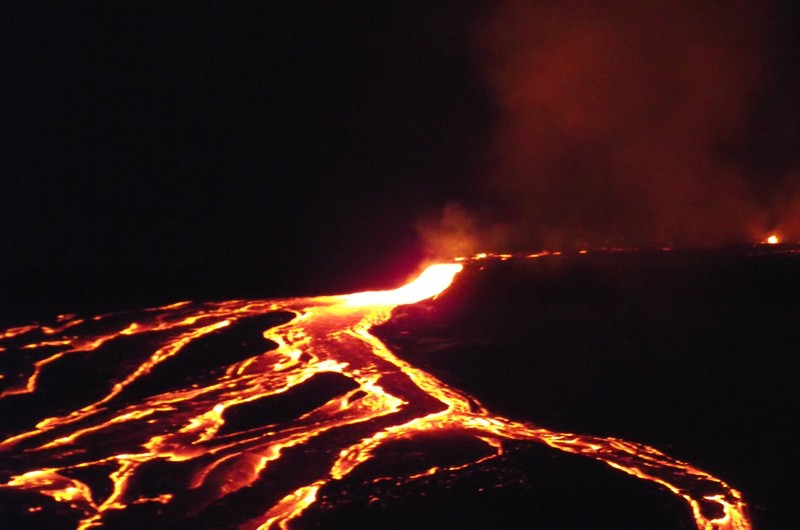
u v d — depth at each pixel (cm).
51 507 411
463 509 402
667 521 388
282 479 437
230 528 388
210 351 659
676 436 478
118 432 507
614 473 436
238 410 536
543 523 388
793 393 531
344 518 394
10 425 524
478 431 495
